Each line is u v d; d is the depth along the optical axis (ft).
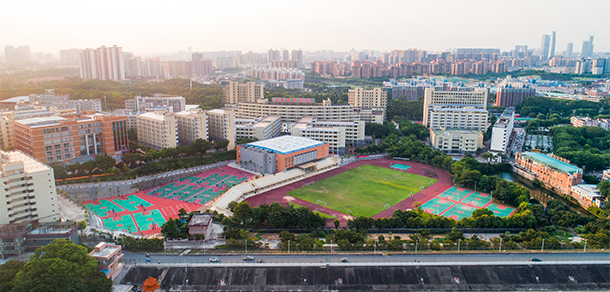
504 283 580.30
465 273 592.19
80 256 518.78
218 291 557.74
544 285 579.48
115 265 575.79
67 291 471.62
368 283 574.56
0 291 469.16
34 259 502.38
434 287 572.92
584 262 613.93
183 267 590.55
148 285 510.17
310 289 564.30
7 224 625.41
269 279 575.79
